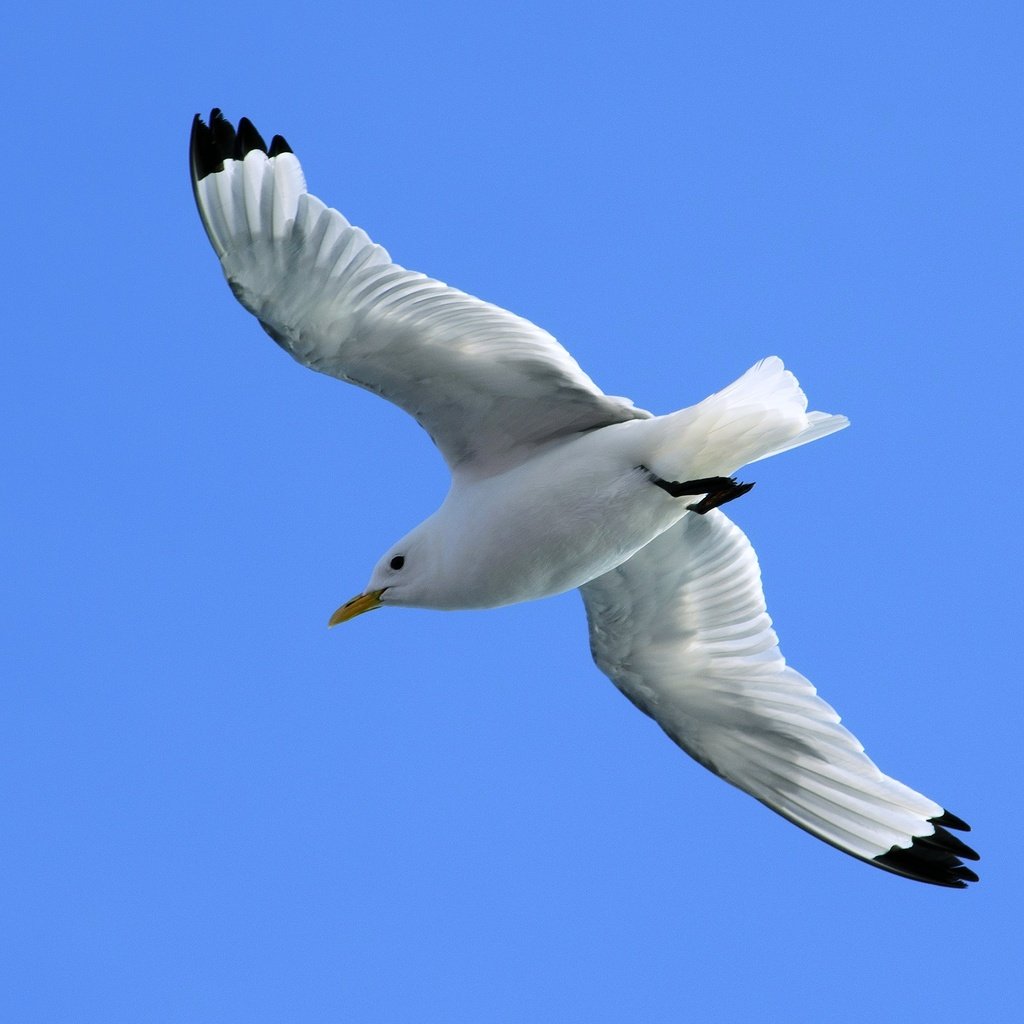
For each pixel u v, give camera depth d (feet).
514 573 41.73
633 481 40.78
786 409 39.93
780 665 48.06
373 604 43.19
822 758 47.98
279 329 39.93
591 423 42.34
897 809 47.39
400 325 39.55
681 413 40.29
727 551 47.67
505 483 41.73
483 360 40.57
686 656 48.75
